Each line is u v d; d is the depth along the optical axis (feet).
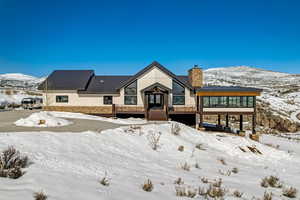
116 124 53.42
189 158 34.42
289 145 69.77
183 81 83.35
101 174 20.21
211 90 73.31
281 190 23.56
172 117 82.58
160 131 45.44
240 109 74.18
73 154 25.70
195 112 76.95
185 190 19.30
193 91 81.56
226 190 20.80
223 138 53.21
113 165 24.25
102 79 94.89
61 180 16.35
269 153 47.19
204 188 20.65
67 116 66.49
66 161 22.03
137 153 32.50
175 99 81.82
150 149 35.70
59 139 30.60
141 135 41.27
